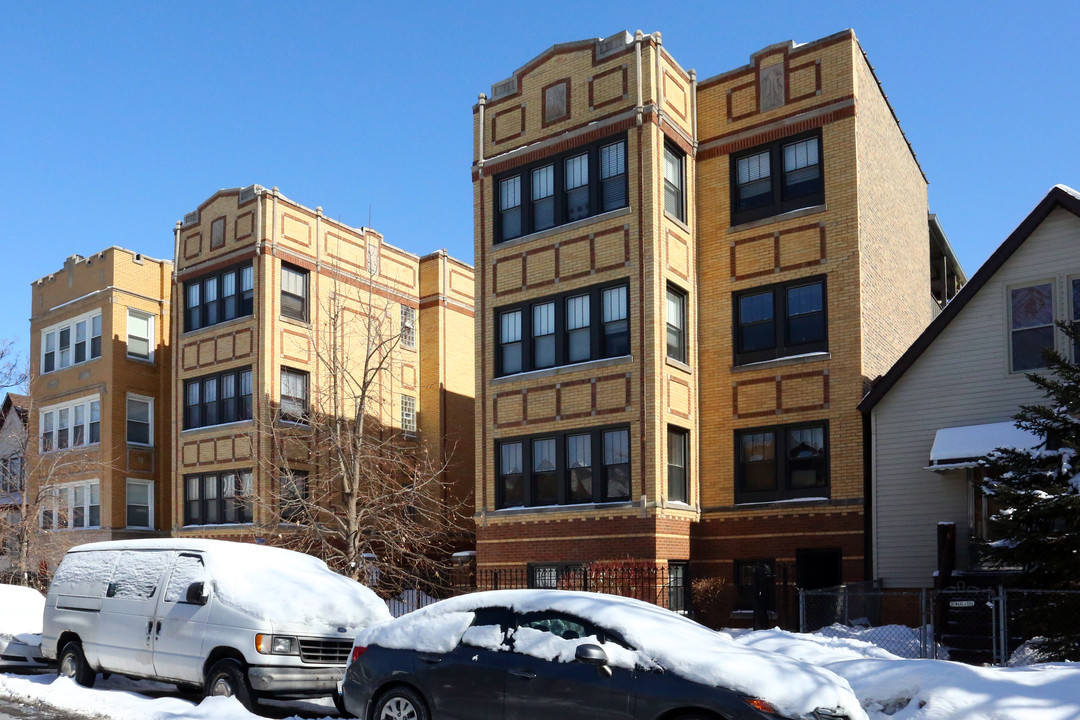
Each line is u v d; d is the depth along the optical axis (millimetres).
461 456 34875
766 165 23047
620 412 21547
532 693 8523
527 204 23938
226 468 29672
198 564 12352
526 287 23562
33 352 36781
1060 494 13430
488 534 23312
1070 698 9438
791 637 13773
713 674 7832
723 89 23781
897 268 24766
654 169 21844
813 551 21125
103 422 32875
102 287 33938
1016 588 14320
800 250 22172
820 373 21562
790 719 7523
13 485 35031
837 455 21078
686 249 23094
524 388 23219
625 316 21938
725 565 22172
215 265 31109
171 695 12852
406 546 25453
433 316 35156
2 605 16562
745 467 22469
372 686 9508
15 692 12781
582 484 22094
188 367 31656
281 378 29703
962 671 10094
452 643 9188
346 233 32750
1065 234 18562
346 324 30703
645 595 20078
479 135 24984
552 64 23875
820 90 22250
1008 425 18078
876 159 23438
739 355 22859
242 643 11211
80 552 14203
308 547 25250
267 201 30062
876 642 16344
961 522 19234
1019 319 19000
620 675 8164
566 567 21875
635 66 22344
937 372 19859
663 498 20969
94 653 12906
